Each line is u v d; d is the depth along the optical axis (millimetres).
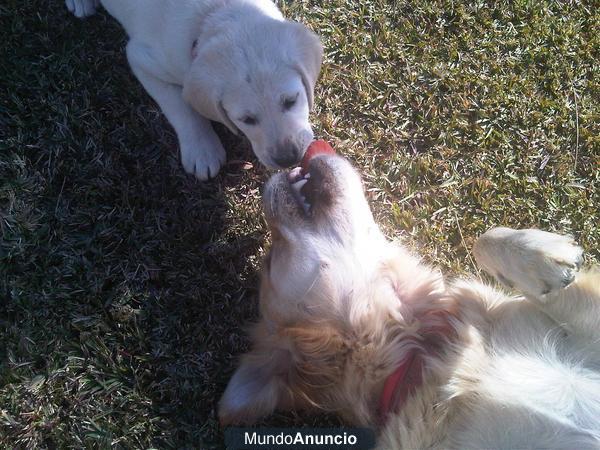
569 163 810
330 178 592
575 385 538
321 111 792
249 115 635
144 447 676
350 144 787
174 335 715
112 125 760
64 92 758
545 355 555
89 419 674
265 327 604
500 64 833
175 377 700
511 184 797
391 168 787
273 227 604
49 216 726
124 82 771
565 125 819
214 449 684
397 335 563
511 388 534
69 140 747
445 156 799
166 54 676
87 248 724
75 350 693
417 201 785
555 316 573
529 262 564
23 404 668
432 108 809
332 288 565
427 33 835
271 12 702
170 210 747
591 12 857
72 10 773
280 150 639
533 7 854
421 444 531
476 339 560
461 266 761
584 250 777
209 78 632
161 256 735
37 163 739
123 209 741
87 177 742
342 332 558
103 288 718
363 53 815
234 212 756
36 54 765
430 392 541
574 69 840
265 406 589
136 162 754
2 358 678
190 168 736
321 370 570
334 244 579
